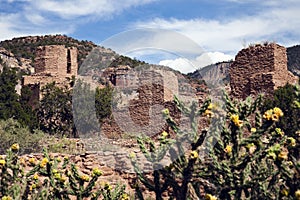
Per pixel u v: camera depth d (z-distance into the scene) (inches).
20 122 1000.2
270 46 993.5
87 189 275.9
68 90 1279.5
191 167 223.8
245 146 231.3
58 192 278.2
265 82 988.6
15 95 1262.3
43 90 1369.3
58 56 1594.5
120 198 282.0
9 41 3521.2
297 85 236.2
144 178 240.8
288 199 221.1
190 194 246.5
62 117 1216.8
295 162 220.2
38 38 3533.5
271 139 232.1
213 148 231.6
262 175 230.8
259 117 241.8
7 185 278.5
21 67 3026.6
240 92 1023.0
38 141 834.8
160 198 237.3
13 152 286.7
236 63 1035.3
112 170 480.4
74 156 525.3
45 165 290.7
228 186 224.7
